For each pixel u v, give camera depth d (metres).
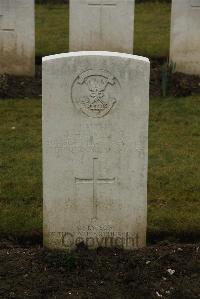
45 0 7.97
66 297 3.10
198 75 5.61
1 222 3.58
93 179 3.30
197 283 3.18
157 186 3.94
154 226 3.58
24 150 4.35
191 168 4.15
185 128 4.71
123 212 3.34
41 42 6.51
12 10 5.39
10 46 5.46
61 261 3.26
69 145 3.26
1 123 4.74
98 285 3.17
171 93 5.29
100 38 5.62
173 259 3.30
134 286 3.15
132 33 5.61
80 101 3.21
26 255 3.34
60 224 3.35
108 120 3.23
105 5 5.55
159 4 7.88
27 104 5.04
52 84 3.19
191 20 5.52
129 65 3.18
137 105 3.22
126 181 3.30
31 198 3.81
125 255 3.33
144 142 3.26
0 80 5.29
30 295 3.11
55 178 3.29
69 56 3.17
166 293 3.13
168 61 5.75
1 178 3.99
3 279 3.19
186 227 3.58
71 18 5.58
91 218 3.34
